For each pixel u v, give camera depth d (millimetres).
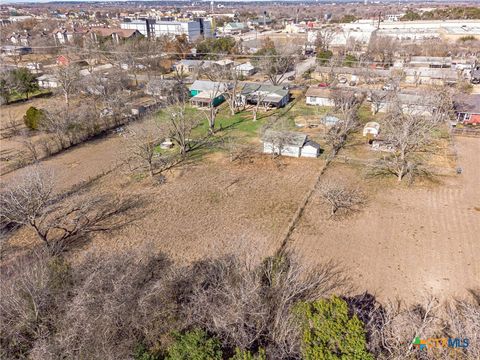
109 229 26797
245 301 14852
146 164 36750
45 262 18203
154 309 15305
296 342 13914
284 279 17734
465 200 29188
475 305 18953
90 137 44781
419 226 26125
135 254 20750
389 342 14750
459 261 22562
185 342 13578
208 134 44625
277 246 24297
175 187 32688
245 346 14109
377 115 49156
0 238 24656
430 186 31453
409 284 20766
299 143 37594
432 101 44062
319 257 23172
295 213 28078
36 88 61594
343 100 47906
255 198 30531
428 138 34625
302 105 55750
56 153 40438
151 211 29016
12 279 17312
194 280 18250
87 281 14844
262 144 41031
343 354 12914
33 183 26375
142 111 51656
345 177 33562
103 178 34594
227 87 56844
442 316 18203
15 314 14430
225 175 34656
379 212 28000
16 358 13562
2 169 36188
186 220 27688
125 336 14297
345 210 28391
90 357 12781
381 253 23422
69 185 33250
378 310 18734
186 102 57812
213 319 14641
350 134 43562
